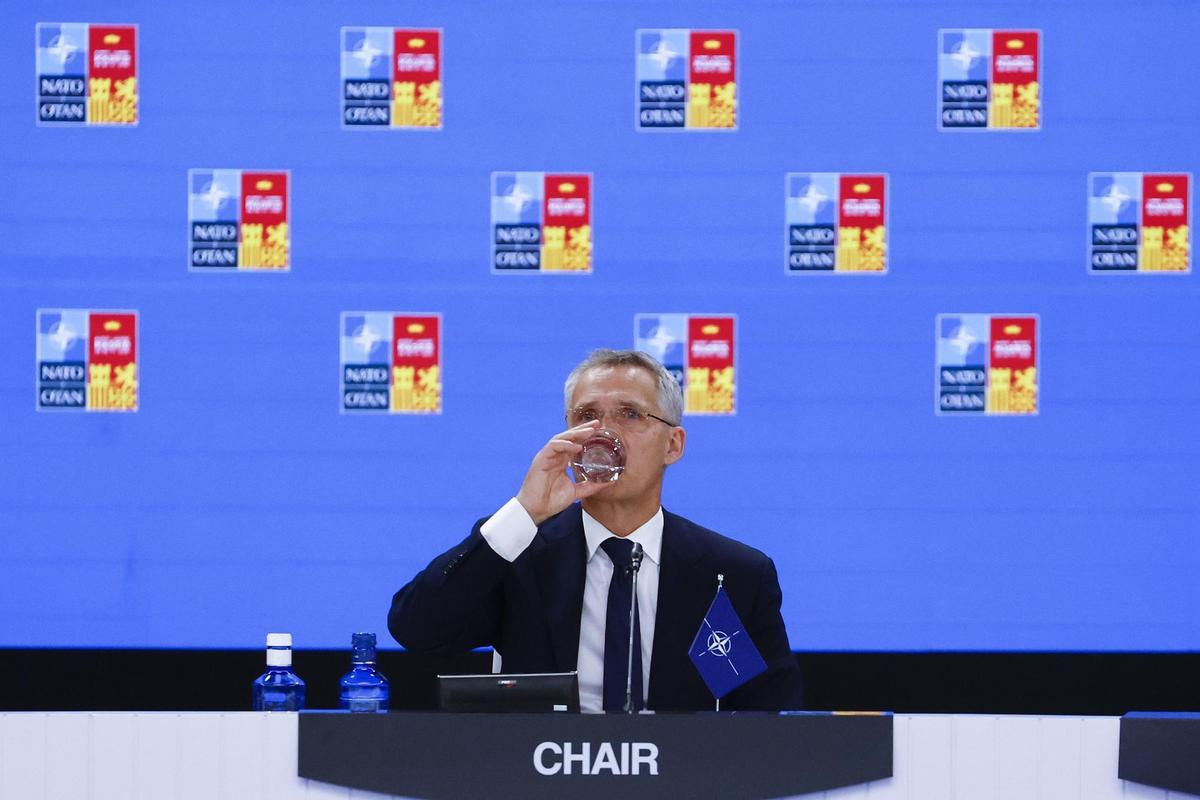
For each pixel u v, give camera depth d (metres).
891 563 12.01
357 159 12.12
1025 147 12.09
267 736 5.68
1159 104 12.06
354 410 12.05
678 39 12.18
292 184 12.09
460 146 12.15
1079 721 5.64
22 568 11.85
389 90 12.14
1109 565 11.93
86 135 12.02
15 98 11.98
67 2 12.03
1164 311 11.99
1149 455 11.95
